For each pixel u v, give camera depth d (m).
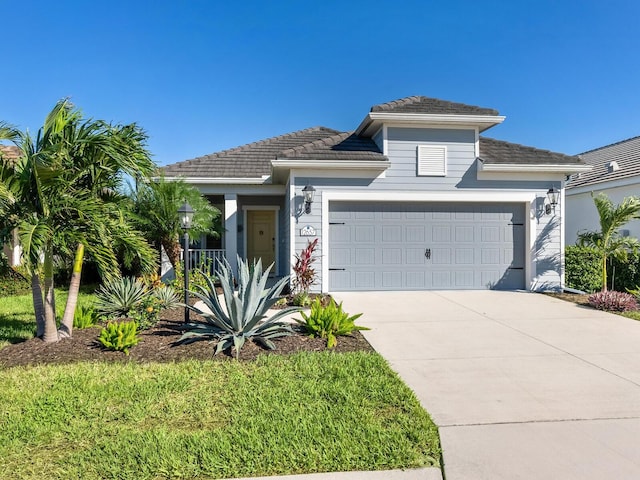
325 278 10.54
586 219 15.02
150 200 10.46
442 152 10.80
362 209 10.77
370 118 10.42
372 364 4.87
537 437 3.25
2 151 5.43
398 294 10.38
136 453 2.92
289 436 3.15
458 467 2.83
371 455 2.93
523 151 11.56
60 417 3.49
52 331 5.62
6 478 2.66
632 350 5.68
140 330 6.40
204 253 12.85
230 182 12.86
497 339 6.22
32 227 4.84
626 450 3.06
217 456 2.89
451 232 11.03
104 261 5.64
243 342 5.45
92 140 5.36
